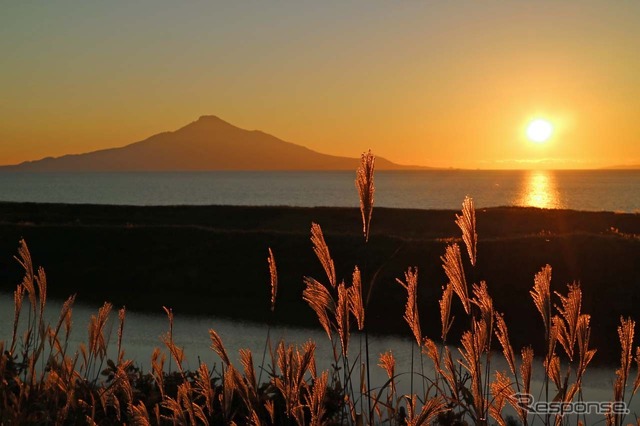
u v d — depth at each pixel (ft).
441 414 11.59
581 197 475.31
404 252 81.76
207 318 69.77
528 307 67.36
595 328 60.08
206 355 41.96
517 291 70.54
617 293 67.82
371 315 65.87
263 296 83.51
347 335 9.40
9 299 75.31
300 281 85.35
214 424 12.94
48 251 105.19
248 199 487.20
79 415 12.10
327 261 9.48
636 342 41.42
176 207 182.80
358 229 143.95
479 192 572.10
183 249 100.58
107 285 92.89
